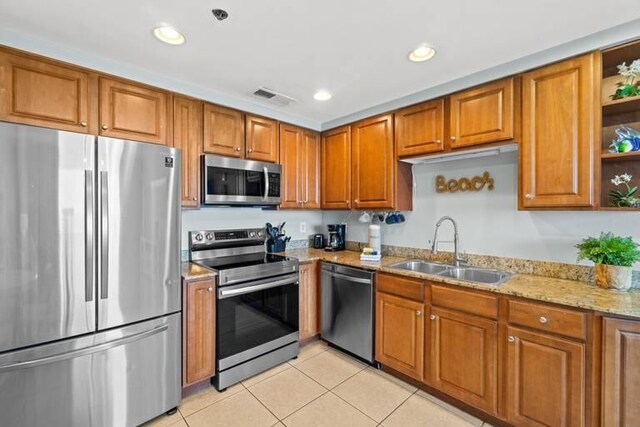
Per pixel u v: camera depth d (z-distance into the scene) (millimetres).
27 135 1427
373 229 2840
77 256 1557
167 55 1865
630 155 1592
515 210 2229
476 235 2436
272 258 2736
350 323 2596
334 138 3156
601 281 1738
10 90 1597
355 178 2945
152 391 1825
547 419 1585
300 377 2346
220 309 2158
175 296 1936
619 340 1386
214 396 2105
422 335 2125
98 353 1620
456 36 1663
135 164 1749
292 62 1956
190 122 2322
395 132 2619
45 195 1471
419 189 2801
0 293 1381
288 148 2996
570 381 1513
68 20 1513
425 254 2768
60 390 1521
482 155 2307
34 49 1664
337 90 2402
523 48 1779
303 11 1456
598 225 1875
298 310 2691
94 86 1872
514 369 1700
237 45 1756
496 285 1821
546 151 1801
